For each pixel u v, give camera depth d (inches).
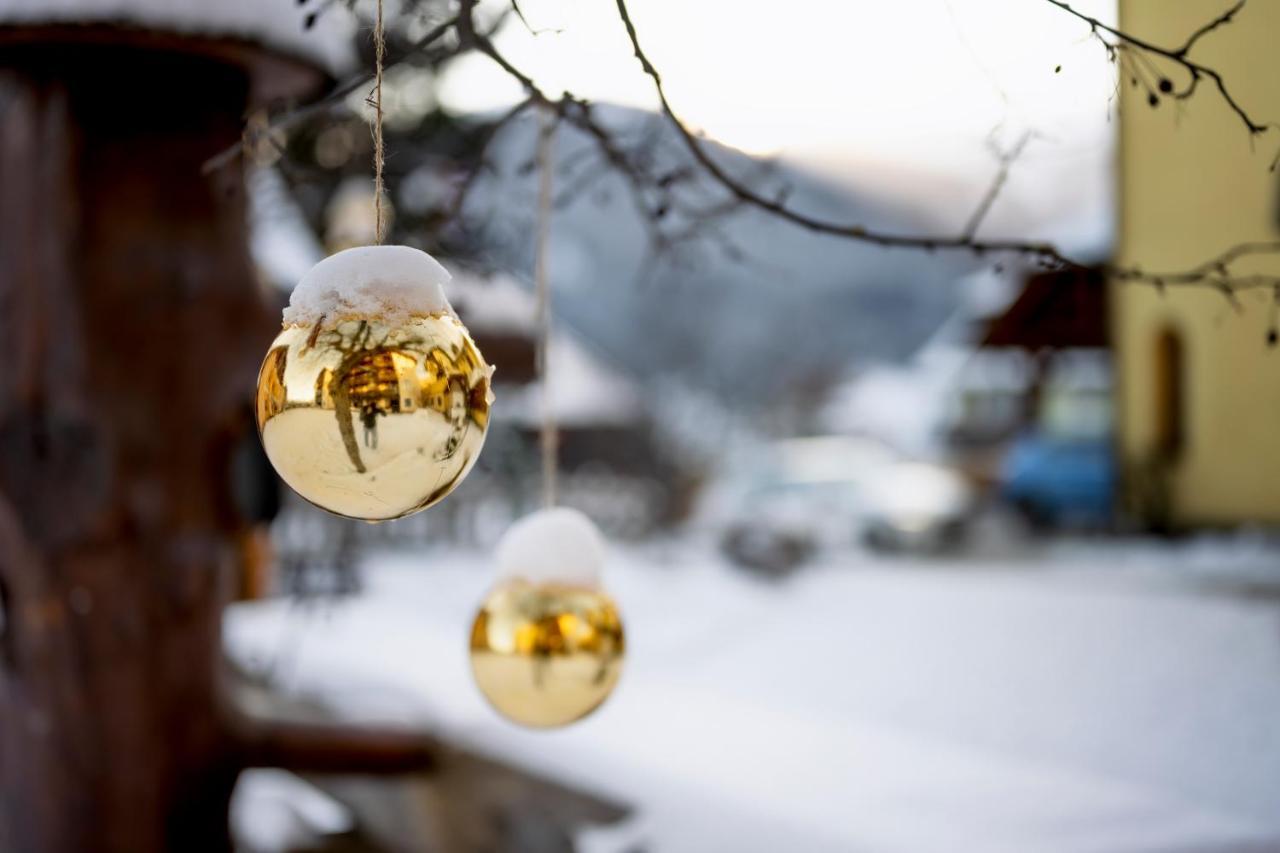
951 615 393.4
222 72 81.7
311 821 131.6
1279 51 145.8
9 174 80.4
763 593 462.6
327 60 82.2
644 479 707.4
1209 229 504.7
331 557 135.4
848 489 674.2
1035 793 99.3
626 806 86.4
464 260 96.8
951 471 849.5
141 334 81.1
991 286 813.2
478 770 96.7
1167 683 280.5
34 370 80.3
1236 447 550.3
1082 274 60.4
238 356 84.7
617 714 123.6
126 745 84.1
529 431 231.5
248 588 133.1
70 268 80.0
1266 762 214.4
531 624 62.1
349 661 140.7
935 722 269.1
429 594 403.2
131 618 83.2
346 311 35.7
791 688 313.9
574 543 64.2
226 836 90.5
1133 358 598.9
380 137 37.9
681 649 370.9
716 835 82.4
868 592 460.4
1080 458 673.0
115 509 81.4
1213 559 494.0
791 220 59.1
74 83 79.4
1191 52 141.3
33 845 83.9
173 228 81.6
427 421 35.5
